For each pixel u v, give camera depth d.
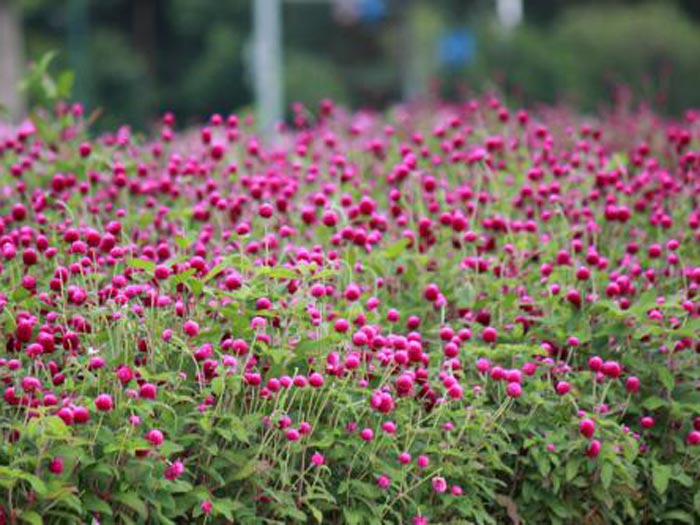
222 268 5.32
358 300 5.98
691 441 5.85
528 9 70.75
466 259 6.39
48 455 4.55
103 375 5.05
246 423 5.00
